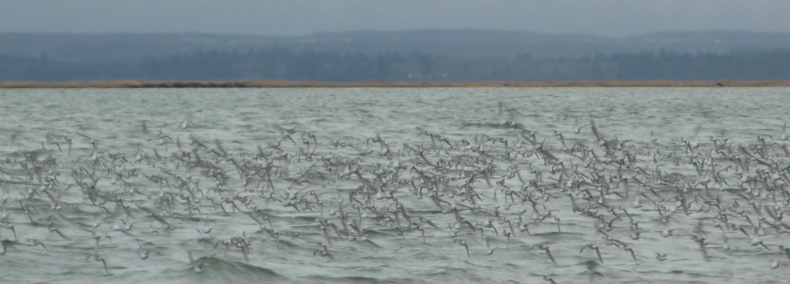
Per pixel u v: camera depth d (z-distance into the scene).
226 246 70.38
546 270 70.12
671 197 95.75
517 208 89.88
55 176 102.06
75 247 74.75
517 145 130.38
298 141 155.88
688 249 75.38
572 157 128.00
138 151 122.00
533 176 108.88
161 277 67.62
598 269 69.94
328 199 94.12
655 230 81.44
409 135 170.75
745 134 178.12
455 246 75.88
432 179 91.81
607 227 79.50
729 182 105.62
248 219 84.44
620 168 103.94
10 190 97.94
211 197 92.94
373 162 121.69
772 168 105.19
